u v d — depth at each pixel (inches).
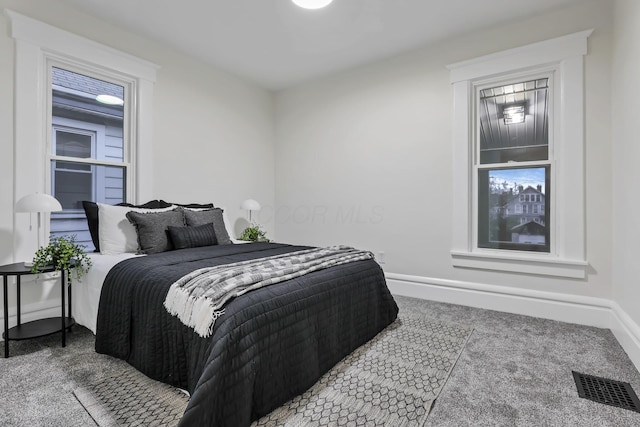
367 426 53.9
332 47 131.3
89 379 67.1
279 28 117.6
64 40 101.4
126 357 71.1
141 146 121.6
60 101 104.3
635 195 79.0
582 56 102.1
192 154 139.8
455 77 124.2
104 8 105.1
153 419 54.4
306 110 167.9
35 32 95.3
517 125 116.4
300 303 65.5
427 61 131.3
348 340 80.0
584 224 102.7
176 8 105.4
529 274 111.3
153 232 99.3
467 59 122.0
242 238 150.5
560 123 107.0
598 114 100.3
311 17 110.7
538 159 112.9
